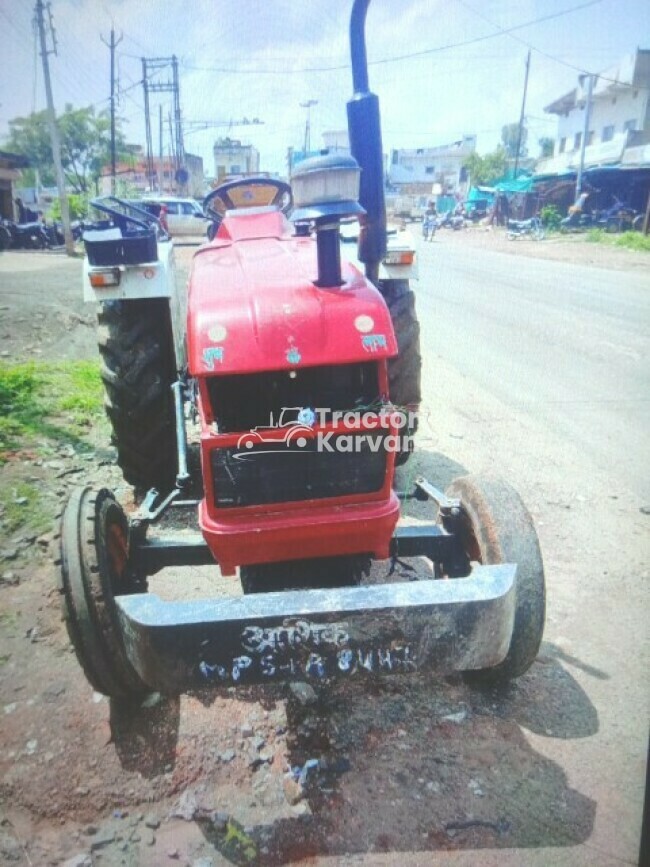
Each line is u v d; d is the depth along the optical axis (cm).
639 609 313
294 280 241
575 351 761
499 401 588
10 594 322
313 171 224
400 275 396
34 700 260
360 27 243
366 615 199
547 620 305
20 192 1991
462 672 273
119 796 221
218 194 418
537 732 245
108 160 1698
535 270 1525
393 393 405
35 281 1112
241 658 199
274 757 236
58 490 416
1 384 570
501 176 3844
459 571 272
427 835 207
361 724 249
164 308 386
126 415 386
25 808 217
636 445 496
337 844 205
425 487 297
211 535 234
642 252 1873
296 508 238
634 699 260
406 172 4809
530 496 416
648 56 1589
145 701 258
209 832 210
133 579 264
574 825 209
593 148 2345
